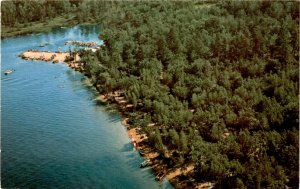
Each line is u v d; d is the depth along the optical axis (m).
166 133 81.81
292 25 126.50
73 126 95.25
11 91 120.25
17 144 87.31
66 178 74.81
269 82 97.19
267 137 72.81
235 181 64.25
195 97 95.00
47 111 104.62
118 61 129.12
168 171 73.81
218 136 78.88
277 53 111.69
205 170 69.31
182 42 135.12
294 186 63.88
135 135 88.44
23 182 74.12
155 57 127.31
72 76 131.12
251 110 85.62
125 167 76.88
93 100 110.25
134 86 105.56
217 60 115.44
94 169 77.06
